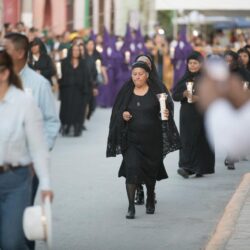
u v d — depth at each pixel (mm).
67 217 21609
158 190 26109
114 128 21453
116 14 93688
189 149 28578
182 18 109375
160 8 79875
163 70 75625
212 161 28797
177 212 22469
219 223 19969
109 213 22219
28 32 56719
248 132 5766
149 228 20375
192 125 28406
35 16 75875
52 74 42188
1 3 50719
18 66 15555
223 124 5777
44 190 12812
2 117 12844
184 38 74375
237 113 5777
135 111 21250
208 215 22062
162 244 18703
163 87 21688
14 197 12969
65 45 63188
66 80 42875
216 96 5793
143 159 21344
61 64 42969
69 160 33125
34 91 15547
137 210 22656
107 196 24828
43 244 18500
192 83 28000
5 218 12969
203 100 5820
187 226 20641
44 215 12141
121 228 20359
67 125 43000
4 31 53281
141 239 19203
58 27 78938
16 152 12906
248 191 24391
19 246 13031
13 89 12969
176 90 28500
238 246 17266
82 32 67812
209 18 118438
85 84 43125
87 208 22906
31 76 15641
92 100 50688
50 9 78688
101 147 38000
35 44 41844
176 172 30109
